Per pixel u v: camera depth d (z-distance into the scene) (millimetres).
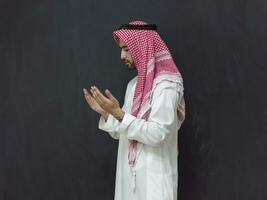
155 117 2252
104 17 2879
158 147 2314
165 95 2273
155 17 2795
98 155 2893
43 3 2957
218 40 2717
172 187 2322
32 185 2965
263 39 2658
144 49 2332
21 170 2979
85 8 2904
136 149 2354
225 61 2707
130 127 2252
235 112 2697
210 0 2725
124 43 2371
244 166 2686
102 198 2883
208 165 2730
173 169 2396
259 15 2664
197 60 2740
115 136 2570
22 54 2977
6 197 2980
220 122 2717
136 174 2332
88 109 2904
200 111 2740
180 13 2764
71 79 2924
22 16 2979
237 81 2695
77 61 2914
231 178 2701
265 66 2656
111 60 2875
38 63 2963
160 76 2312
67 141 2928
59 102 2938
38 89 2963
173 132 2314
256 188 2672
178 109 2438
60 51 2936
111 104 2262
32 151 2967
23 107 2979
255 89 2674
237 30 2693
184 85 2758
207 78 2729
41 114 2959
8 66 2982
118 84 2863
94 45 2893
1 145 2988
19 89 2979
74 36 2918
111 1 2869
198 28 2740
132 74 2842
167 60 2373
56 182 2939
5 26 2982
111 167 2873
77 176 2914
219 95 2717
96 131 2896
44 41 2955
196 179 2746
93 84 2895
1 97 2988
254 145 2674
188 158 2762
